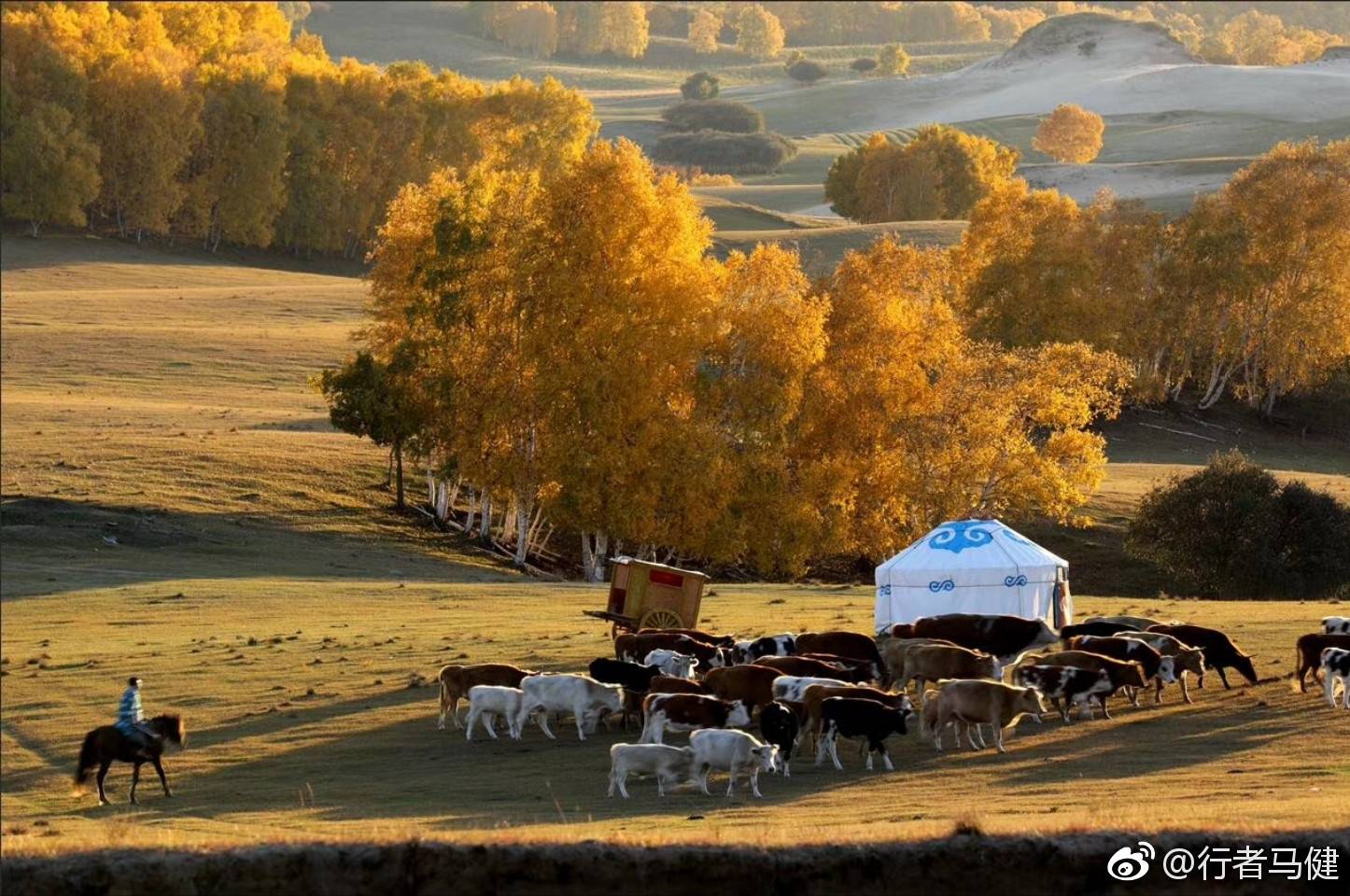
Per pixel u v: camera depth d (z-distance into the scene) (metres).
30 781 32.72
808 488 73.94
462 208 76.81
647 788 28.97
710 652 39.09
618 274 72.62
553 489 74.69
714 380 74.19
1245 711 33.28
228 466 81.12
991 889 18.44
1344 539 72.50
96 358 112.38
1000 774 28.25
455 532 79.31
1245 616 50.22
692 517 71.56
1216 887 18.30
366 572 66.38
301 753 34.09
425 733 35.53
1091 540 81.81
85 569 61.97
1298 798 23.81
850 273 82.81
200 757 34.19
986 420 76.44
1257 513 72.69
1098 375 78.62
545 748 33.47
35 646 47.72
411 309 77.69
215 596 56.81
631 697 34.91
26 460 79.06
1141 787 25.91
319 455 85.94
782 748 29.89
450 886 18.31
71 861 18.11
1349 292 115.50
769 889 18.34
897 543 76.88
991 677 34.56
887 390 77.88
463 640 46.88
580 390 71.00
